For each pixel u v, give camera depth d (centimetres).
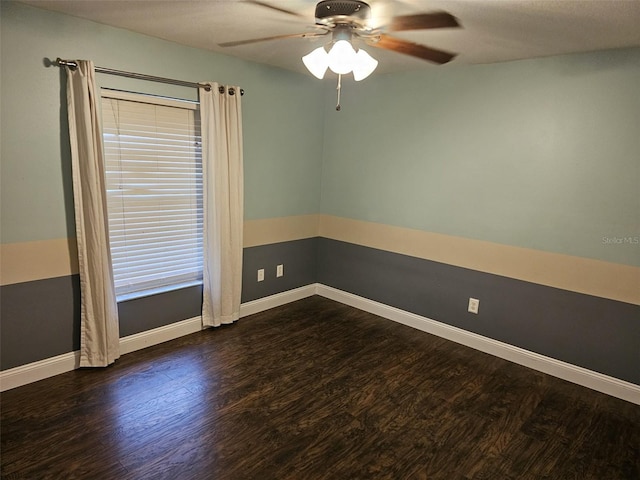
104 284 260
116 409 230
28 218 235
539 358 294
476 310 323
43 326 250
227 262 331
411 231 354
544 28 204
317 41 260
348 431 222
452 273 333
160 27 243
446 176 325
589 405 254
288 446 208
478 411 244
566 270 275
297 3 187
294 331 346
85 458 193
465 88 304
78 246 251
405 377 279
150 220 295
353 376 278
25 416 221
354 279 405
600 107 248
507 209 296
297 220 402
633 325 254
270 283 391
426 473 195
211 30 244
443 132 321
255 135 345
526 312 297
